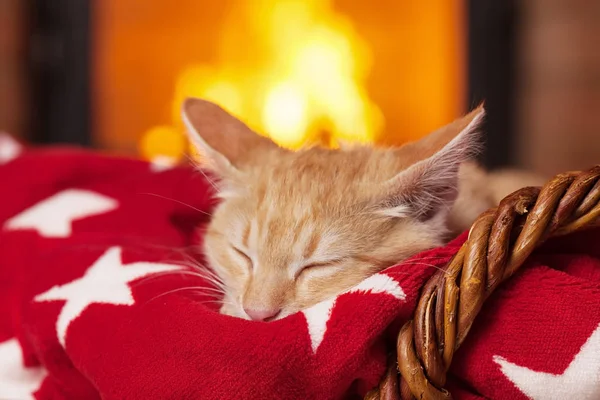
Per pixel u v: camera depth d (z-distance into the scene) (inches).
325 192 11.6
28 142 26.9
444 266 10.1
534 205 10.0
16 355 12.3
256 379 9.9
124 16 27.0
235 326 10.3
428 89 25.9
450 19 25.3
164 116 27.5
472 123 11.0
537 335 9.9
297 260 11.4
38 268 12.7
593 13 24.5
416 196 11.5
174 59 27.3
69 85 26.9
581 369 9.8
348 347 10.0
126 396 10.3
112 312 11.2
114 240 13.6
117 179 16.0
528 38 24.8
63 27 26.7
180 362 10.2
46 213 14.9
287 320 10.3
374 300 10.0
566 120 25.0
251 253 11.8
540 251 11.1
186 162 17.1
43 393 11.7
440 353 9.8
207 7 27.1
